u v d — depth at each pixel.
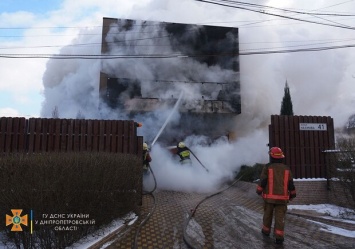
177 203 8.42
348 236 6.05
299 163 9.60
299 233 6.21
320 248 5.35
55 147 7.73
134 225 6.20
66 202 4.55
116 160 5.81
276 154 5.88
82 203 4.83
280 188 5.66
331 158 9.27
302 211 8.46
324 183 9.55
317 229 6.52
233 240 5.69
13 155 5.05
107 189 5.33
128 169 6.16
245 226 6.59
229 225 6.62
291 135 9.69
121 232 5.75
